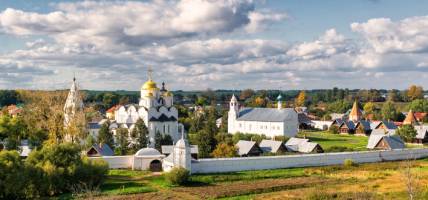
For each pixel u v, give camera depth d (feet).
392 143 427.33
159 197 243.60
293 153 394.11
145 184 277.23
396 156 405.18
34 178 251.19
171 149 357.82
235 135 491.31
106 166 282.56
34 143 369.09
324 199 232.94
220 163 323.78
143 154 328.90
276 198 240.53
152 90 494.18
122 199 236.84
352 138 590.55
